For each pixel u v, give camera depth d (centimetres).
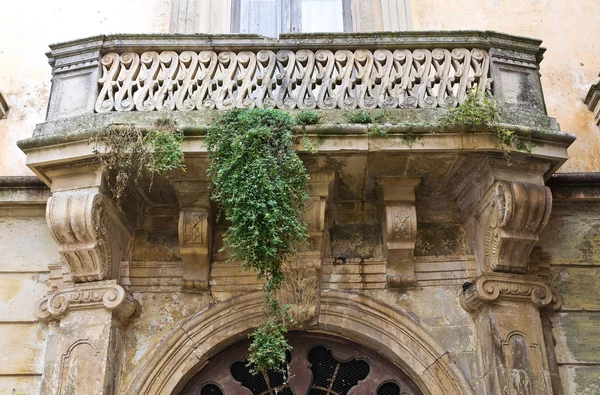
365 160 570
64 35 759
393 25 759
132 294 612
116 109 587
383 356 616
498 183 563
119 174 559
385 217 605
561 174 641
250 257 530
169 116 575
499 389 546
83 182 568
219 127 551
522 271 587
